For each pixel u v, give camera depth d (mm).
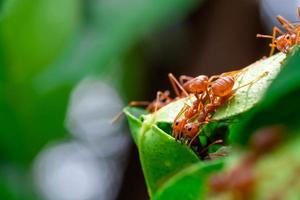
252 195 70
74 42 195
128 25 186
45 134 215
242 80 97
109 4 192
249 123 75
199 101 102
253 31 212
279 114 74
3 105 210
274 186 70
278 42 109
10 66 207
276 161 71
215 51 210
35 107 211
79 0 196
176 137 100
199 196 82
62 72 193
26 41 203
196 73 210
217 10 213
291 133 72
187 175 81
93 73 190
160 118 102
